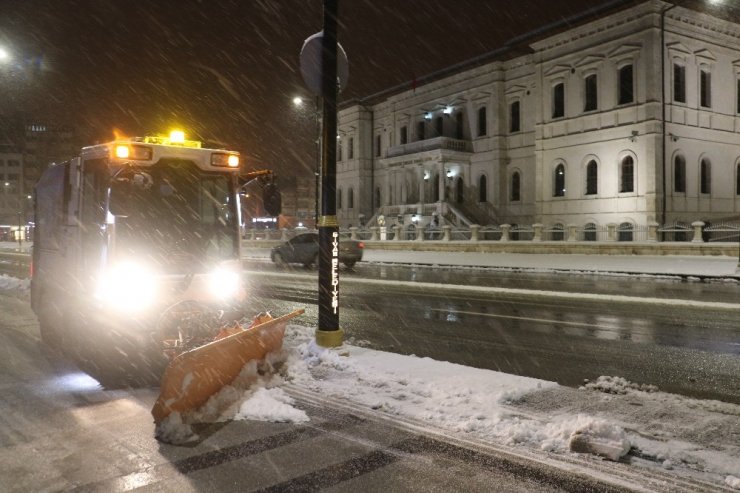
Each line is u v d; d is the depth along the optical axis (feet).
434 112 175.01
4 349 29.84
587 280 71.05
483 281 70.69
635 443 16.20
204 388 18.62
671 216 119.85
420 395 20.89
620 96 124.06
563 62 134.92
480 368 26.14
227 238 24.66
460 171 166.40
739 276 67.21
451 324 38.37
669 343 31.63
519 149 151.74
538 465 15.15
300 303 49.70
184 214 23.62
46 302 30.73
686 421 18.01
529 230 111.96
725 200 129.90
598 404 19.67
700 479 14.21
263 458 15.84
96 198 23.18
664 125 118.42
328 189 26.32
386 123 192.54
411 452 16.11
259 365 22.43
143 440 17.30
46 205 30.42
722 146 129.18
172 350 22.79
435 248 123.13
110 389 22.66
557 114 137.80
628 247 95.20
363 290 59.26
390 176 185.88
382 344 31.91
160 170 23.21
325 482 14.34
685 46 121.60
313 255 94.94
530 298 52.29
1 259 118.11
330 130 25.93
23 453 16.40
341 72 26.78
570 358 28.17
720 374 24.97
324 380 22.84
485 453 15.97
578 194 132.36
